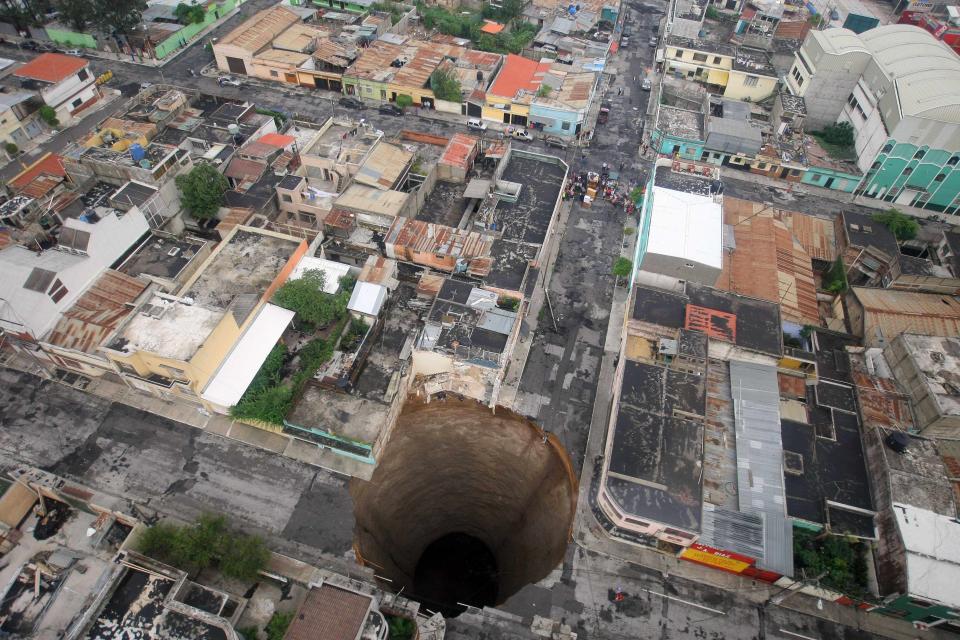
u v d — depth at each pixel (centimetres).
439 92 8188
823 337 5303
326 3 10388
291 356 4809
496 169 6312
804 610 3962
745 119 7925
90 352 4375
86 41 8925
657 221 5469
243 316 4609
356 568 3975
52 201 5622
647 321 4866
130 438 4500
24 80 7394
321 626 3189
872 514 4119
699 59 9012
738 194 7475
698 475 4022
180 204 5912
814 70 7981
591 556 4156
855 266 6156
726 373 4816
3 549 3816
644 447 4141
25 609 3334
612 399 4847
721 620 3909
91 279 4759
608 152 7931
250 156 6362
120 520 3950
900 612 3825
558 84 8325
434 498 5434
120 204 5356
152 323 4441
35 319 4356
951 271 5819
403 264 5575
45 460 4341
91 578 3469
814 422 4594
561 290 5991
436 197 6456
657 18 11362
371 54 8769
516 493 5272
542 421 4859
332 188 6266
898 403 4712
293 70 8512
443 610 4944
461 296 4994
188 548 3681
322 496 4291
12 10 8738
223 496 4241
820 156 7694
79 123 7688
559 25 9869
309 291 4778
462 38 9756
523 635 3794
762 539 3919
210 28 9844
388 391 4578
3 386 4722
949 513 3972
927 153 6881
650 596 3994
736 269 5747
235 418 4450
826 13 11706
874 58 7556
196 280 4900
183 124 6894
